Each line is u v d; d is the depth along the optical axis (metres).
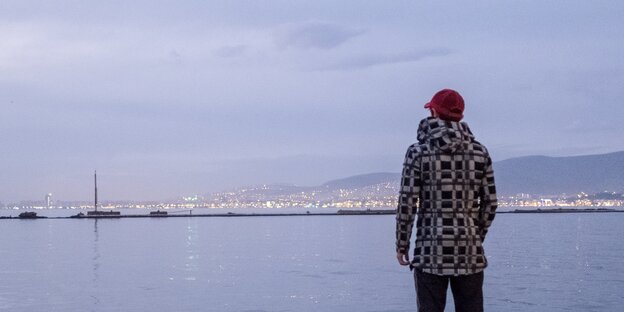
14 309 14.16
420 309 4.53
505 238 49.56
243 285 18.72
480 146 4.50
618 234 55.69
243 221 113.19
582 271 22.17
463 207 4.43
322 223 98.12
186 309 14.05
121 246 41.16
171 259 29.72
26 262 28.23
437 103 4.54
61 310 13.97
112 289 17.86
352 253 33.22
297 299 15.62
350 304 14.73
